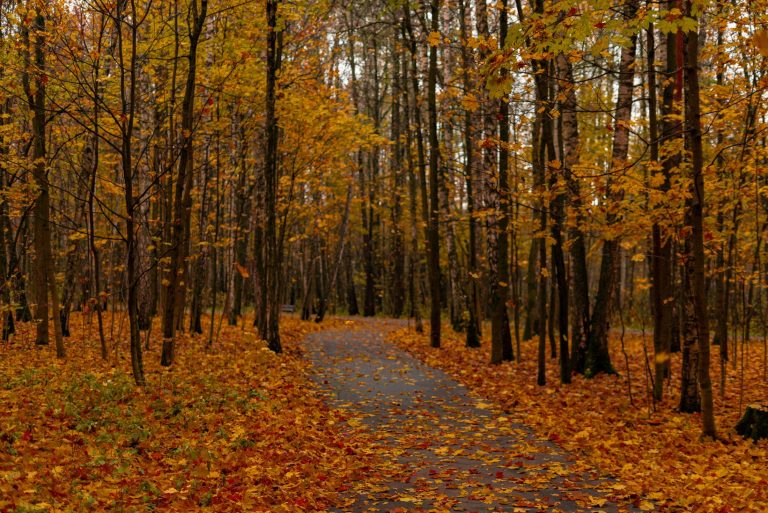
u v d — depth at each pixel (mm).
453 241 21781
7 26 10492
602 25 5488
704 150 13859
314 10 13594
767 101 8852
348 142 18391
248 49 12680
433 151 17656
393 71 28016
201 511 4609
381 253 39562
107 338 14883
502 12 11992
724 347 13266
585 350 13594
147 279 16953
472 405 10320
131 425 6750
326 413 9320
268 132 14391
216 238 15703
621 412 9656
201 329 17766
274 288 14992
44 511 4008
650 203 8953
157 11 11273
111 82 12172
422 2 16312
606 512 5211
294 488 5543
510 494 5770
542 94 10695
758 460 6746
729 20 8109
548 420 8945
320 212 24438
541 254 11773
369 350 17453
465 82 15281
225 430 7098
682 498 5426
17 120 12203
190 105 9789
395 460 7141
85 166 13031
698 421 8883
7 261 14375
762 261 13023
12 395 7539
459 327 22234
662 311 10508
